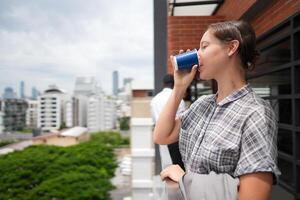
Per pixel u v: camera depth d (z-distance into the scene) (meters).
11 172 20.47
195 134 0.99
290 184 2.40
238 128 0.86
